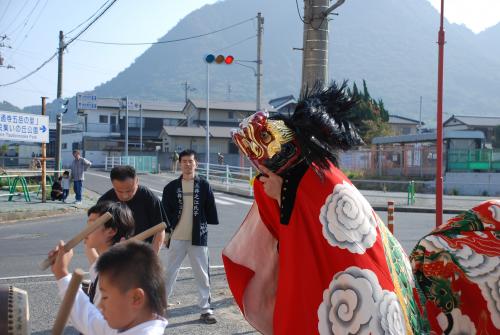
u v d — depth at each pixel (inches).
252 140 118.0
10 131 743.7
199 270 246.5
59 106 1022.4
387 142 1386.6
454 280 137.5
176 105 2874.0
